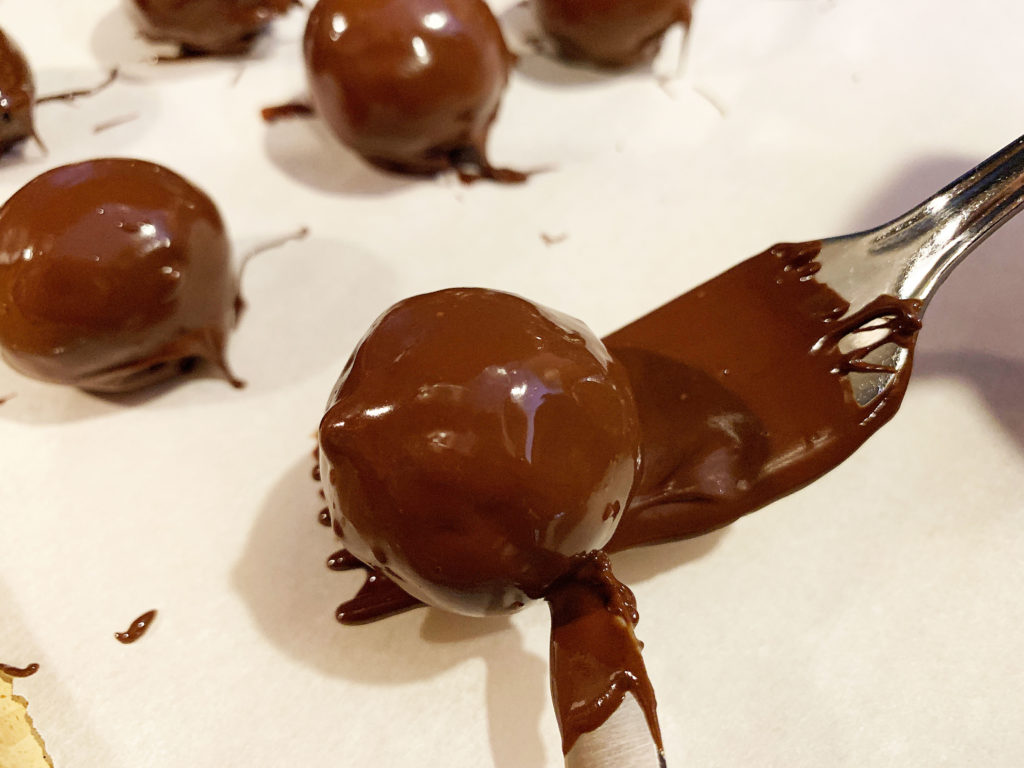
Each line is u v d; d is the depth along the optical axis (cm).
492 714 9
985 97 14
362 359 8
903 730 8
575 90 15
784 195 13
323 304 12
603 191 13
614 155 14
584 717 7
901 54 15
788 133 14
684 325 10
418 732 9
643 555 10
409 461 7
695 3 15
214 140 14
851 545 10
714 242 13
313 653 9
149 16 15
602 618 8
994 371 11
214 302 11
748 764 8
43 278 9
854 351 9
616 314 12
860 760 8
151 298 10
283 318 12
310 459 10
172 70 15
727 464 9
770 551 10
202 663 9
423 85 12
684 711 9
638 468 8
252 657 9
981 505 10
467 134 13
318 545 10
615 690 7
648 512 9
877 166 13
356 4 12
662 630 9
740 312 10
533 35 16
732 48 16
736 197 13
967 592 9
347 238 13
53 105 15
